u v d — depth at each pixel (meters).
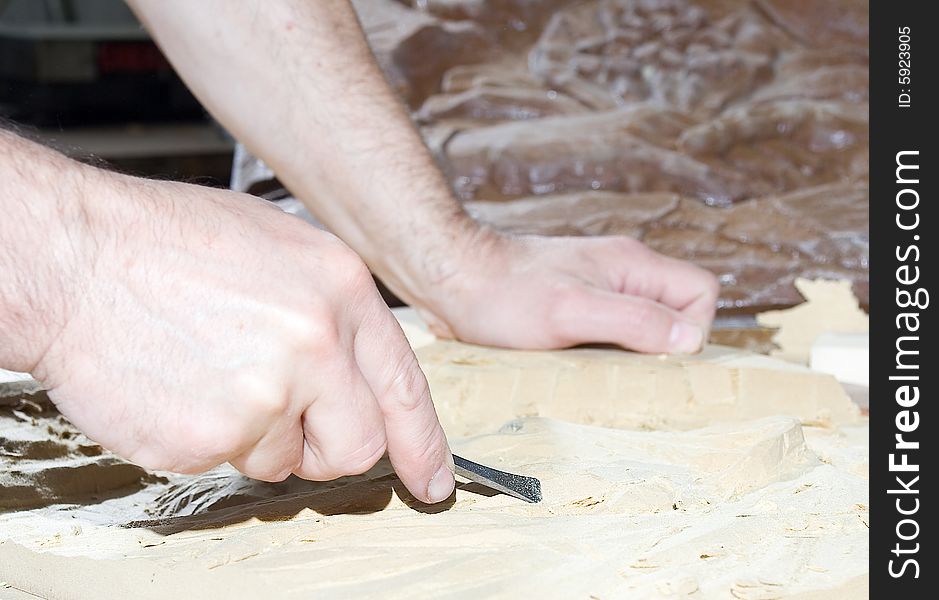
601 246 1.26
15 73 3.57
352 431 0.67
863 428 1.01
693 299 1.25
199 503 0.85
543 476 0.81
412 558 0.69
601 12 2.37
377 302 0.68
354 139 1.17
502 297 1.18
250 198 0.70
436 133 2.01
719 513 0.77
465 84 2.22
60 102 3.56
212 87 1.18
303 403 0.65
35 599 0.69
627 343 1.14
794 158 1.93
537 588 0.66
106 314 0.62
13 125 0.83
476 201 1.82
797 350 1.40
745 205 1.77
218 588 0.65
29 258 0.60
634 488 0.79
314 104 1.16
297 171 1.21
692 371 1.07
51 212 0.61
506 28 2.36
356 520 0.75
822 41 2.31
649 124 1.99
